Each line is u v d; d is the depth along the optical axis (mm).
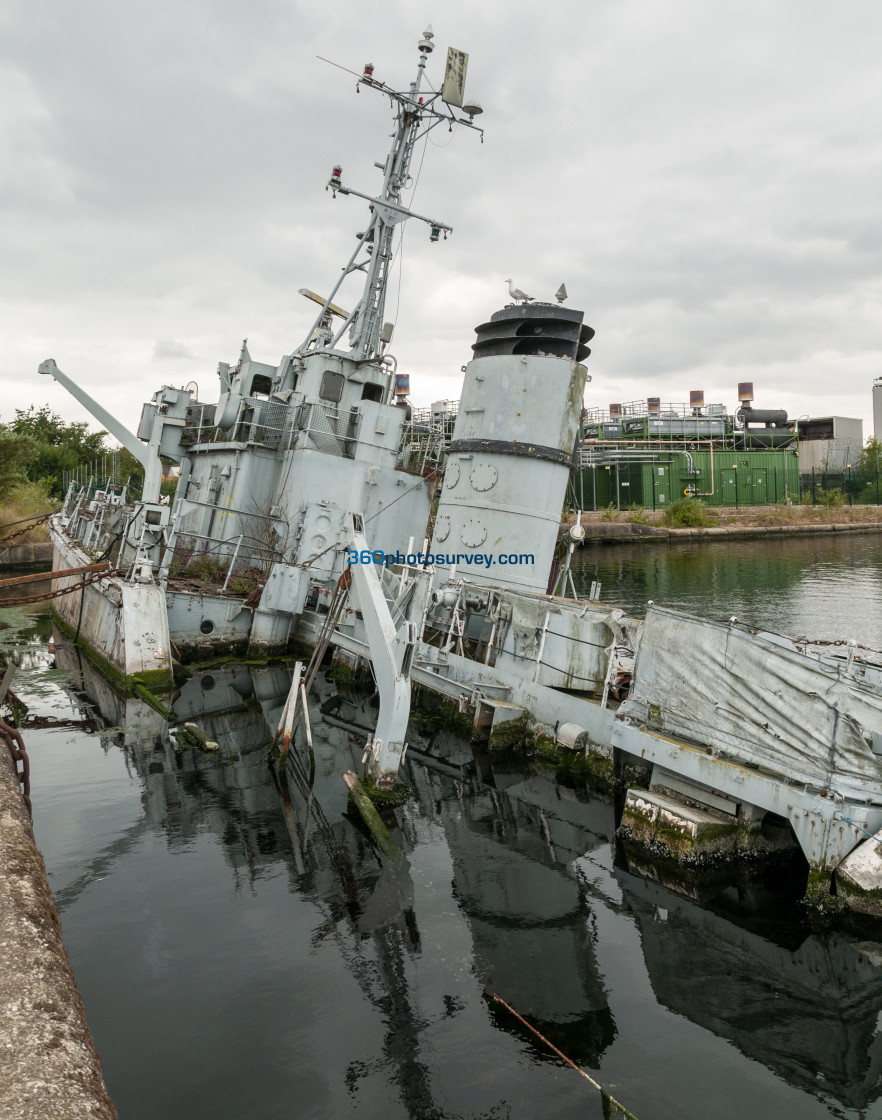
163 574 18625
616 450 70062
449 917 7676
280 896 8008
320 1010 6141
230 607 19359
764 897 8297
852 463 89188
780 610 28766
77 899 7883
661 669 10156
